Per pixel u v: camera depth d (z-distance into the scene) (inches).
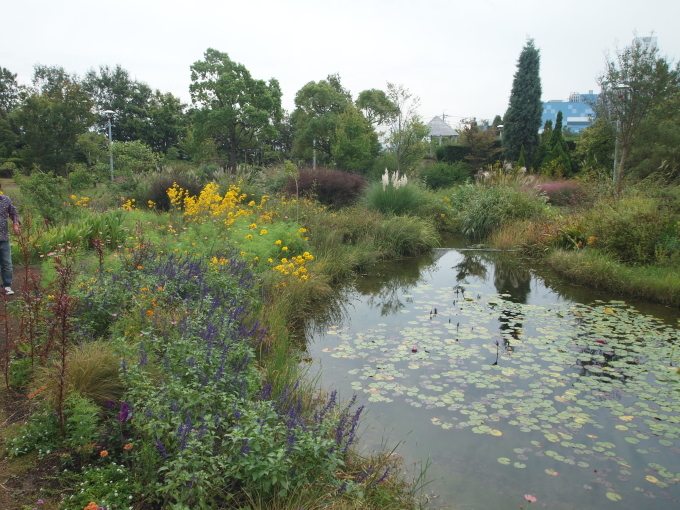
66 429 103.9
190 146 1272.1
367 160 1016.9
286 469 90.7
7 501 85.7
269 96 1206.9
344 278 321.7
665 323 226.4
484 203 520.7
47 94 820.0
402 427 136.6
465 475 116.2
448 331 217.0
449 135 1620.3
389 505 102.0
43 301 140.5
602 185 456.8
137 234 261.0
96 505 80.7
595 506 106.4
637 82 553.3
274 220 359.6
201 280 186.5
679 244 301.3
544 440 131.6
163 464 94.7
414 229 430.6
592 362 181.9
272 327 189.8
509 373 172.7
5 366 122.1
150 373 114.3
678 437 133.0
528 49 1099.9
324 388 159.3
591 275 305.4
